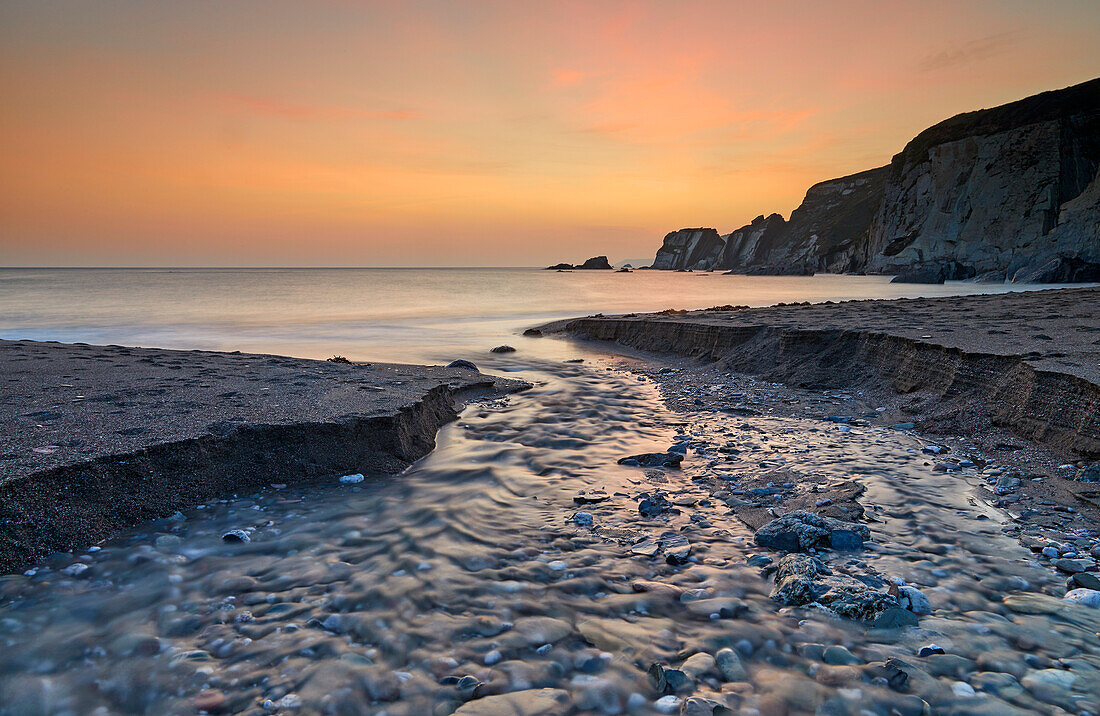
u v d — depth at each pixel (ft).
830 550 15.35
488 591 13.03
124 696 9.72
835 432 28.45
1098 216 186.91
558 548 15.46
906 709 9.34
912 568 14.34
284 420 22.41
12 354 39.70
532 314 97.76
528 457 24.30
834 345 42.60
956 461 23.04
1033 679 10.02
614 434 28.30
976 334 36.96
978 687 9.85
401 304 118.93
